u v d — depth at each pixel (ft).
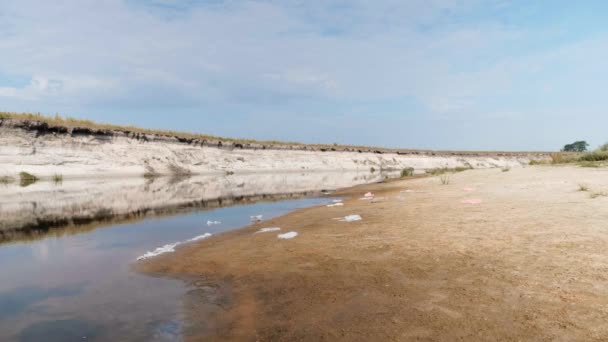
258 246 24.11
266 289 16.02
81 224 36.19
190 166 145.59
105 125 134.31
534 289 13.35
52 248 25.88
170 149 145.79
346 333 11.60
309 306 13.89
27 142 104.06
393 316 12.48
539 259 16.19
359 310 13.19
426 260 17.88
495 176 58.90
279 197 60.54
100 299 15.74
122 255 23.54
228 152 169.48
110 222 37.22
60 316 13.99
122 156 126.00
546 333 10.48
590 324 10.65
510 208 28.19
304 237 25.62
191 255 22.86
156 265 20.86
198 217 40.01
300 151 199.31
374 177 126.72
